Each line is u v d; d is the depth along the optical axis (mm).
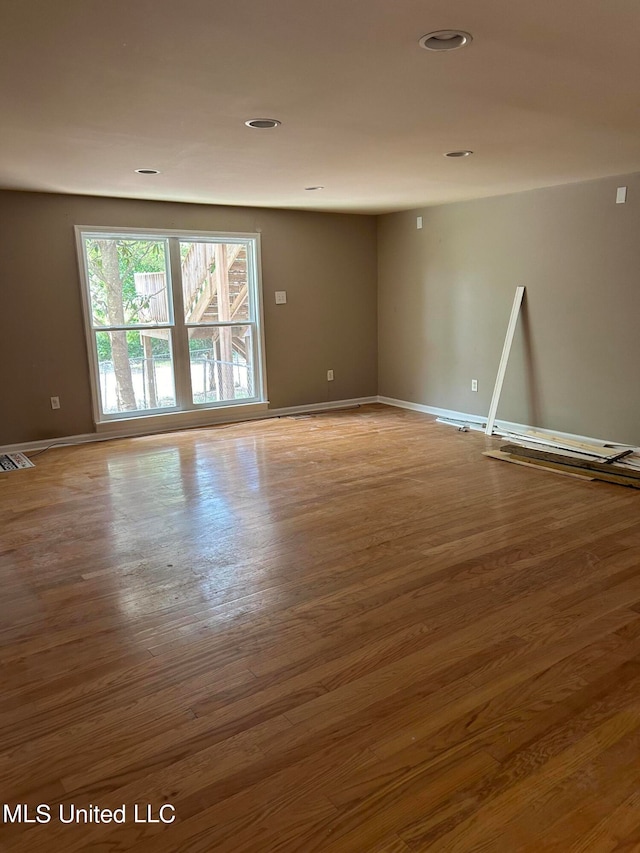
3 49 2164
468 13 1960
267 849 1536
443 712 2020
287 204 6195
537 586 2846
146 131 3268
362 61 2348
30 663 2342
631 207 4723
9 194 5188
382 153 3879
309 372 7094
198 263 6309
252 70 2412
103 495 4277
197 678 2232
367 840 1551
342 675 2227
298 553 3270
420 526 3600
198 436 5977
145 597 2834
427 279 6699
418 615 2617
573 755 1816
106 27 2000
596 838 1539
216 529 3629
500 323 5957
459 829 1574
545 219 5371
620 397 5020
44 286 5445
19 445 5527
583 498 4035
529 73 2512
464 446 5441
